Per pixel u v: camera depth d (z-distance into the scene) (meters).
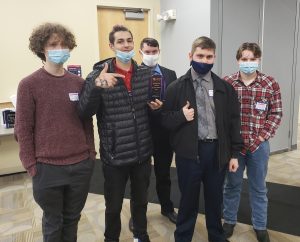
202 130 1.73
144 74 1.77
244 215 2.47
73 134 1.46
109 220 1.82
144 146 1.76
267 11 3.80
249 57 1.90
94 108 1.49
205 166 1.79
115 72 1.66
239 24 3.66
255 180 2.03
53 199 1.44
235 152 1.84
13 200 2.94
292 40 4.05
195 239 2.14
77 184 1.50
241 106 1.98
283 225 2.30
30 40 1.39
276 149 4.21
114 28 1.68
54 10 3.65
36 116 1.39
